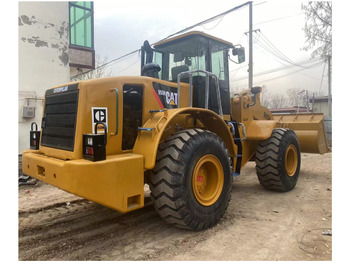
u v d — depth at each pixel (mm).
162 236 3121
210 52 4383
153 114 3271
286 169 4980
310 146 6242
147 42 4254
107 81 3033
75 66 8031
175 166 2959
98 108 2932
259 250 2799
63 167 2625
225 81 4723
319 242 2967
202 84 4156
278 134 4973
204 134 3301
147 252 2760
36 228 3324
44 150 3344
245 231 3250
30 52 5957
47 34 6184
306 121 6633
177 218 2996
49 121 3336
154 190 3033
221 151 3465
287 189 5012
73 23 8508
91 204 4203
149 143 3016
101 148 2648
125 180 2768
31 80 5980
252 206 4188
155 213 3834
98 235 3150
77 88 2904
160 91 3566
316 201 4441
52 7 6254
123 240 3023
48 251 2779
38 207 4051
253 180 6035
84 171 2516
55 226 3385
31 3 5945
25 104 5871
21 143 5836
